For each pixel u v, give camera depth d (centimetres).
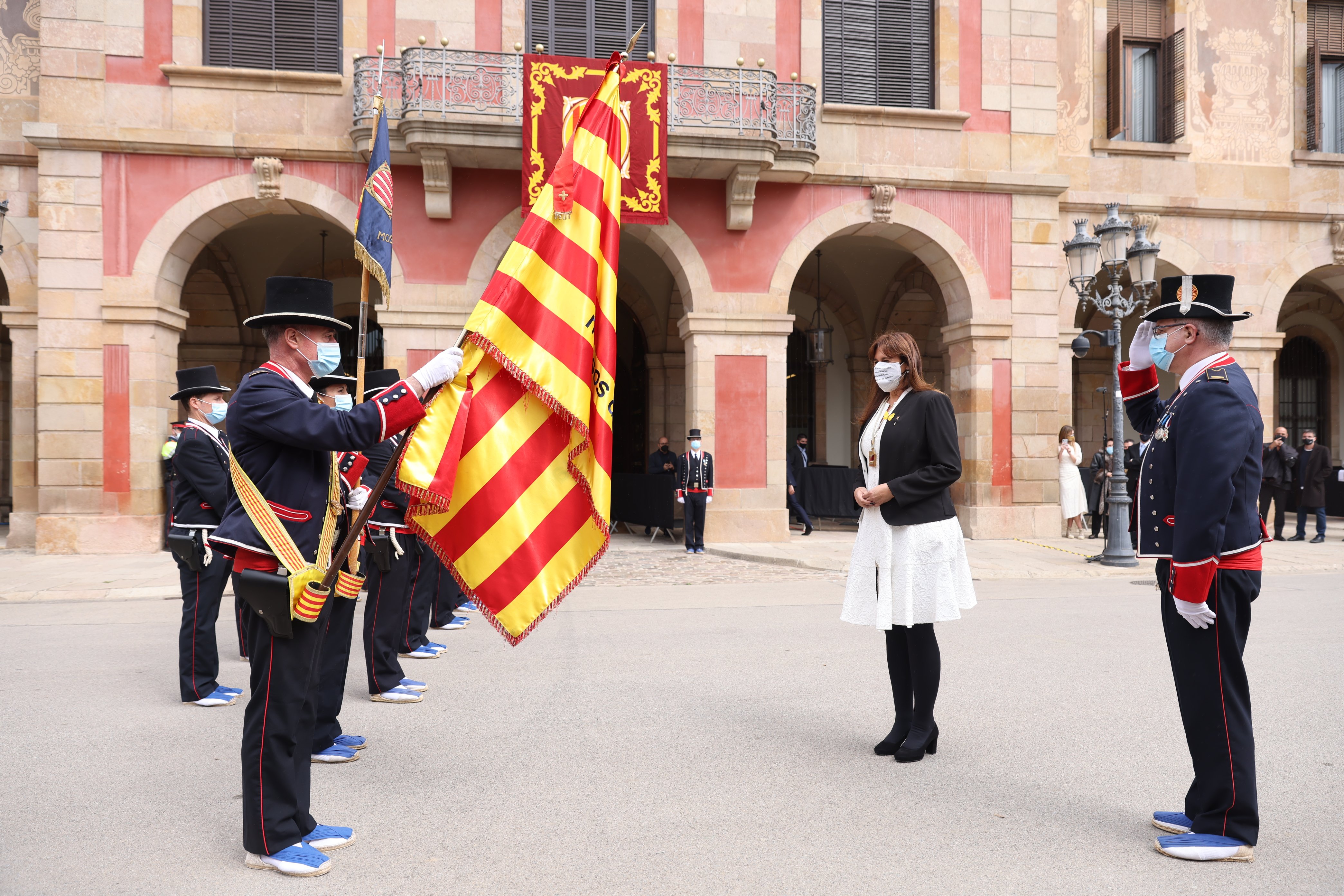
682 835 335
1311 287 2136
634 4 1467
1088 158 1658
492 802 370
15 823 350
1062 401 1617
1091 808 362
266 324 326
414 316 1380
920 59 1569
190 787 393
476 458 363
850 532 1703
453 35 1400
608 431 370
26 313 1384
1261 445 328
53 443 1320
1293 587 1010
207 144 1345
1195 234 1684
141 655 670
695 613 843
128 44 1348
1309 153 1716
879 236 1594
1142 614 826
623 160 390
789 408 2119
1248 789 315
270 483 315
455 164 1362
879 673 599
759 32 1486
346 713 507
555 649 677
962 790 382
